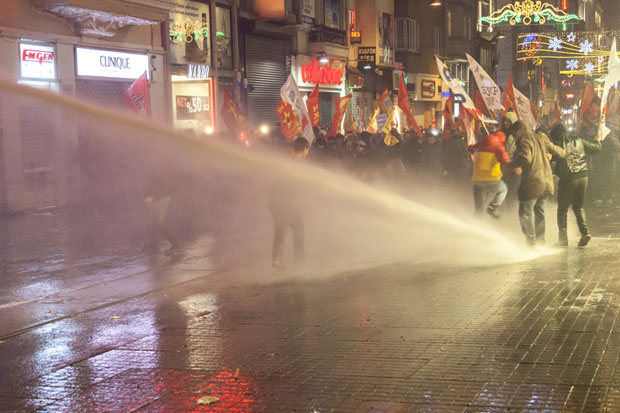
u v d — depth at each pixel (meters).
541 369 5.26
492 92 16.08
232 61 29.52
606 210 15.30
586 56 52.81
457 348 5.86
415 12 49.00
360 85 41.25
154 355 6.07
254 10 30.98
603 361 5.37
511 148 11.52
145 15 22.83
